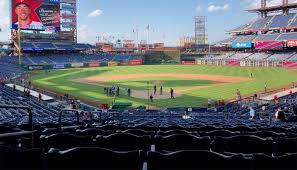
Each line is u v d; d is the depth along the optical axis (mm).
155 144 6879
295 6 135750
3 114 26531
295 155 4602
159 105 46844
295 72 90250
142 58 149250
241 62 121875
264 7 144250
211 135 8617
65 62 124750
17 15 109375
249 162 4566
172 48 175000
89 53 149500
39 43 130500
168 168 4617
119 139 6754
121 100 51188
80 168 4699
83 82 75000
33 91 56312
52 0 116500
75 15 145375
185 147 6805
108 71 104938
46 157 4695
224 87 63688
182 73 95438
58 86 67812
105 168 4711
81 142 6781
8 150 4664
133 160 4672
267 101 45875
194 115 32406
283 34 127750
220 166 4566
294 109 20219
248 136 6723
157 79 79625
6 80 72938
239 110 38844
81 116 25797
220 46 159375
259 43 128375
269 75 84125
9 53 133500
